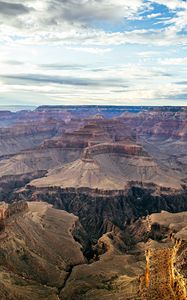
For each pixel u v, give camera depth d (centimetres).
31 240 17125
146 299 8588
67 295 13612
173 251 9819
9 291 12419
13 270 14638
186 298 7362
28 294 12800
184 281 7812
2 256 14950
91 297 12756
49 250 17188
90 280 14462
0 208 16625
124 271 15050
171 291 8244
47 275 15212
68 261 16938
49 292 13400
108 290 12988
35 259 15712
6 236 15938
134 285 12038
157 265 9625
